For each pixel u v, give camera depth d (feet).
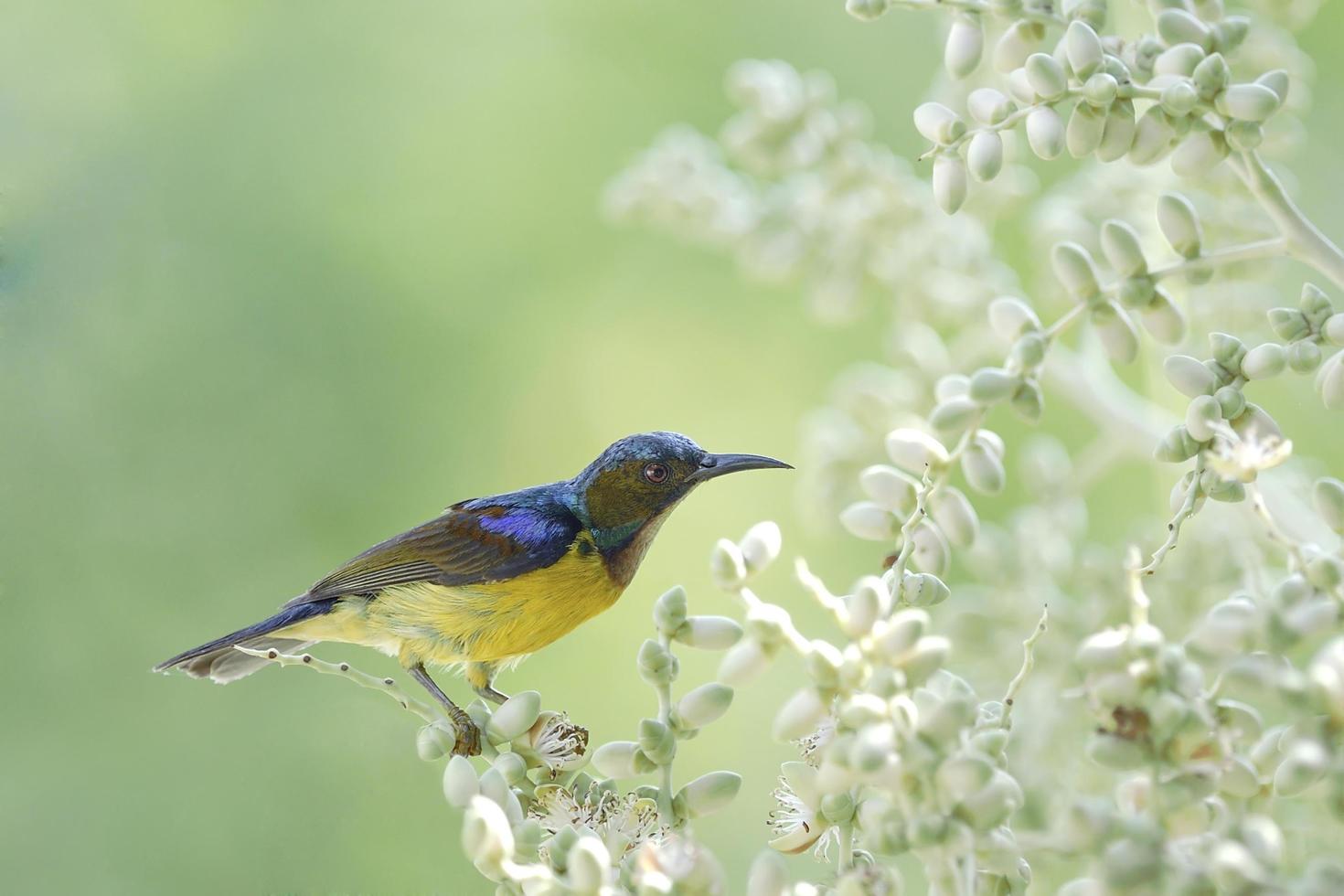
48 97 46.11
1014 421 41.57
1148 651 14.57
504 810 17.19
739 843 40.01
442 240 46.42
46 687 40.86
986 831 14.92
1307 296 18.97
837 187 32.53
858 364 47.42
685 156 34.30
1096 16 20.44
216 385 44.06
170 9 47.67
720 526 46.73
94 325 44.16
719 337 47.65
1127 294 19.81
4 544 41.55
